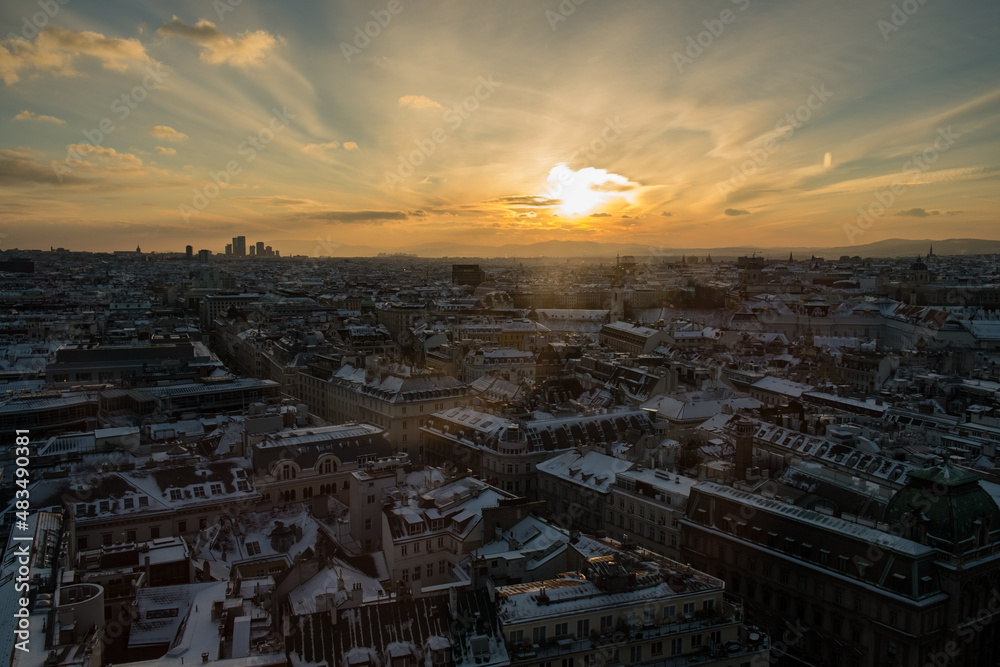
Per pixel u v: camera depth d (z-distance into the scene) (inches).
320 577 5236.2
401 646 4229.8
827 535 5457.7
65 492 6299.2
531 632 4328.3
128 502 6417.3
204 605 4722.0
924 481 5378.9
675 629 4569.4
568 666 4345.5
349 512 7253.9
